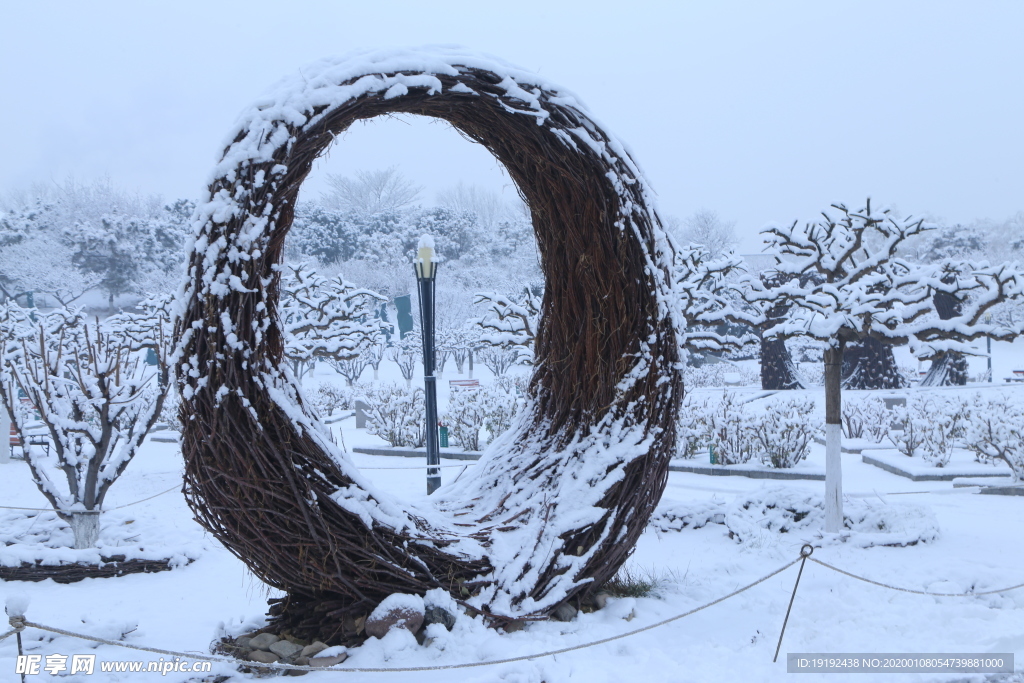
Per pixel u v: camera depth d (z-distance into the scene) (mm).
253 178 3963
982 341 35125
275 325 4176
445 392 26750
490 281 47906
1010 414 12781
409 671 4031
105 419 7637
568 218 5246
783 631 4523
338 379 38094
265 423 4004
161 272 48156
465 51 4695
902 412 14797
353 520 4258
